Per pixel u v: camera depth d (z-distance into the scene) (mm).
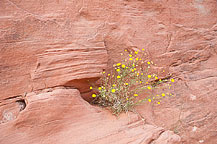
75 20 2551
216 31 3959
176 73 3340
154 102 2949
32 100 1973
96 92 2615
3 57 1979
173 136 2389
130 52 3000
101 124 2240
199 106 3057
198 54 3605
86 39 2521
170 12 3494
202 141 2768
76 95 2225
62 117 2061
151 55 3164
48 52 2203
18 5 2193
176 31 3504
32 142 1860
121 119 2385
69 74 2236
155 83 3182
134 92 2826
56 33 2324
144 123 2516
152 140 2281
